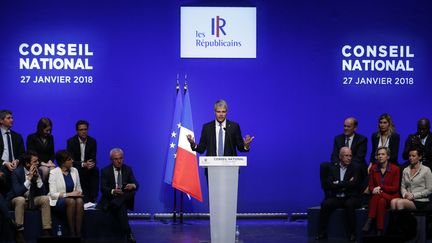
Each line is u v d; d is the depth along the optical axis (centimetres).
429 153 1307
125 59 1472
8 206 1199
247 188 1481
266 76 1479
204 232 1298
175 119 1443
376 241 991
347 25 1488
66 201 1212
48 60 1466
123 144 1470
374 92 1489
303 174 1481
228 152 1187
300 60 1483
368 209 1208
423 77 1496
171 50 1474
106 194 1257
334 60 1485
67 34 1466
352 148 1329
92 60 1470
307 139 1480
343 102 1485
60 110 1464
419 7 1493
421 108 1493
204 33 1474
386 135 1323
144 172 1470
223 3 1477
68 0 1466
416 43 1495
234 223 1034
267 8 1481
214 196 1033
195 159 1418
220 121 1182
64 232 1242
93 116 1466
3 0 1459
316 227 1258
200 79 1474
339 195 1244
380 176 1218
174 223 1426
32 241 1213
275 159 1480
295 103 1480
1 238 1214
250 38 1477
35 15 1464
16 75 1460
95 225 1255
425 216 1164
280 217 1480
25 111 1460
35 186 1226
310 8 1484
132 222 1442
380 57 1491
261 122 1478
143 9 1473
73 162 1340
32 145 1318
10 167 1235
